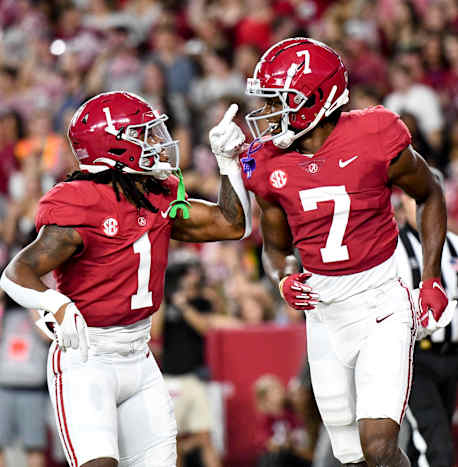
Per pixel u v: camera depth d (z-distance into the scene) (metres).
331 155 12.53
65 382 12.24
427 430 15.54
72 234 11.95
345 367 13.14
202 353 22.78
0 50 41.75
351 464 13.45
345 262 12.72
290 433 22.09
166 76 34.50
